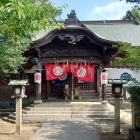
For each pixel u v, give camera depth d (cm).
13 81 1177
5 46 1178
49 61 1792
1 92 2081
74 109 1625
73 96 1995
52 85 2094
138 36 2517
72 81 1998
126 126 1373
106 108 1631
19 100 1166
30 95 2073
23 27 546
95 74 2056
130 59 1036
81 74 1783
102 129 1269
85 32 1677
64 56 1791
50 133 1125
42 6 578
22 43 1426
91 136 1077
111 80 1195
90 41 1714
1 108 2042
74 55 1791
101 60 1808
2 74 1583
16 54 1412
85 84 2059
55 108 1630
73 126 1275
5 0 432
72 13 1706
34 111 1591
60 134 1107
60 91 2091
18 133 1146
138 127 1031
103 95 1725
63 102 1777
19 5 441
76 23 1698
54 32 1658
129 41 2417
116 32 2608
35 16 545
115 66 2067
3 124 1410
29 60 1977
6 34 636
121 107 2020
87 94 2050
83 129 1211
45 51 1798
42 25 591
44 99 2033
